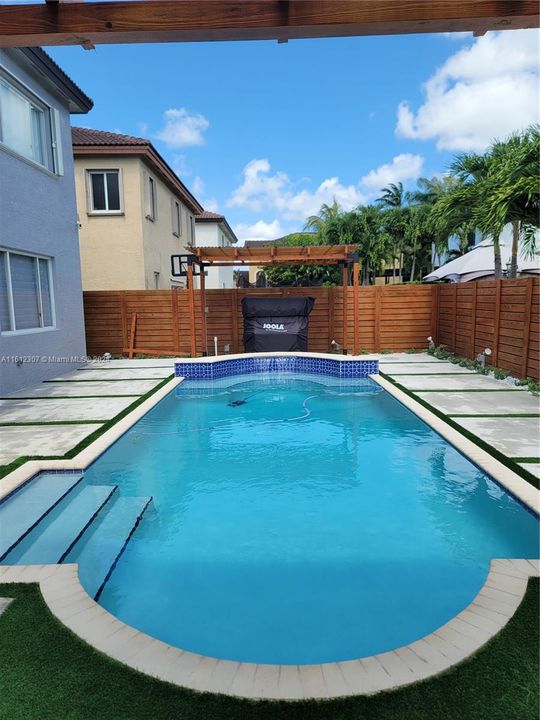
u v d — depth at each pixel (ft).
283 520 13.82
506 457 16.12
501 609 8.20
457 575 10.93
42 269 33.83
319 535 12.91
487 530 13.09
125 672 6.84
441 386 28.91
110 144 47.19
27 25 7.95
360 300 45.52
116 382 32.30
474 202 37.52
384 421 24.07
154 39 8.22
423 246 123.54
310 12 7.79
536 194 29.89
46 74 31.45
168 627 9.29
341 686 6.56
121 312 45.62
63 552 11.50
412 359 40.73
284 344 43.06
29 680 6.70
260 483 16.63
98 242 49.44
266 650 8.64
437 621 9.34
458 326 40.09
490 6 7.64
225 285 105.50
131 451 19.92
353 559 11.66
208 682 6.66
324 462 18.49
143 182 49.88
